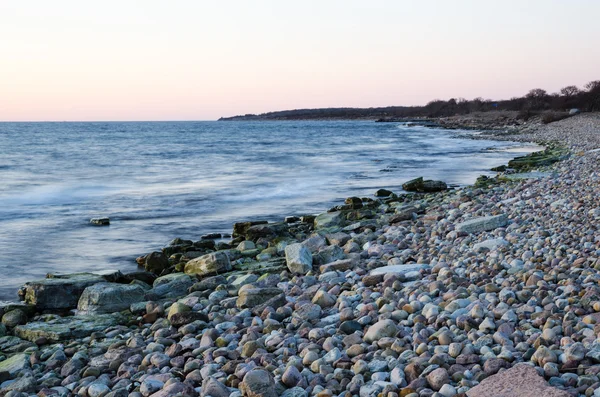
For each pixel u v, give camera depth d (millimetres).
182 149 52156
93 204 19500
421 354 4789
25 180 26453
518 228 10594
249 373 4484
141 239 14016
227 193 22078
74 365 5762
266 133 102500
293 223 15117
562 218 11148
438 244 10344
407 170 30953
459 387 4074
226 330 6352
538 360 4383
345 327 5797
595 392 3744
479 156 40125
